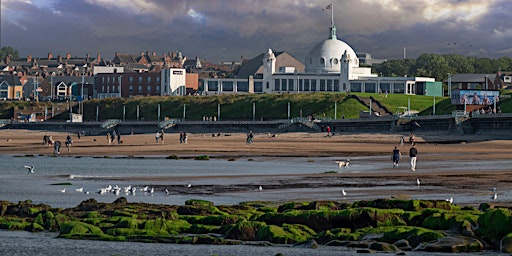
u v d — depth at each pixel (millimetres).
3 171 152875
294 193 106250
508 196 98125
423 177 128500
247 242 68562
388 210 70938
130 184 123312
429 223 67688
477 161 173250
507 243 61469
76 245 68500
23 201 92250
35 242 70000
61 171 152875
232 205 89688
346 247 64812
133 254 64812
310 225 71500
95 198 102562
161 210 82125
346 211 71188
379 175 134625
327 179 127875
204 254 64062
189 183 122312
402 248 63438
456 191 105375
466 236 64125
